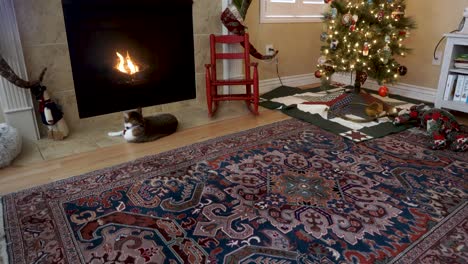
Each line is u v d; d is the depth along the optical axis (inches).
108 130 99.7
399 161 77.8
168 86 116.0
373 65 114.2
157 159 79.9
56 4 89.0
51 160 79.8
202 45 118.9
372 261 47.4
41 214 58.6
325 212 58.8
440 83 107.1
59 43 92.2
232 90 131.0
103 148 86.9
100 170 74.5
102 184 68.6
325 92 137.6
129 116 88.7
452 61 104.1
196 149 85.4
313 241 51.6
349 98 115.5
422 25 124.3
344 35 115.0
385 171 73.1
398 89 137.1
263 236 52.8
